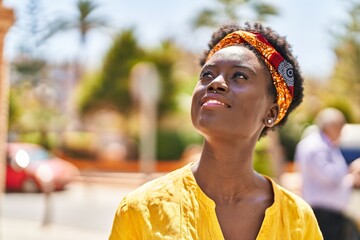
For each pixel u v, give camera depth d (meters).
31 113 31.59
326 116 6.35
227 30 2.06
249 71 1.81
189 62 28.39
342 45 31.20
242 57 1.82
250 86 1.80
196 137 25.56
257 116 1.82
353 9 30.17
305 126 23.50
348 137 18.09
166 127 26.39
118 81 29.84
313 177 6.31
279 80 1.89
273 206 1.85
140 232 1.75
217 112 1.75
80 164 26.28
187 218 1.74
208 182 1.83
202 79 1.84
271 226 1.83
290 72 1.93
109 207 15.67
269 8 24.98
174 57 27.70
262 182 1.91
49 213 11.95
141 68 12.20
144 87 12.16
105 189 20.20
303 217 1.91
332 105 26.44
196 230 1.73
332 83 32.03
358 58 31.06
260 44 1.88
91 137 28.91
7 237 10.31
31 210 14.52
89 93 30.31
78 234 10.98
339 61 31.81
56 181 18.22
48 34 35.06
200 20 27.34
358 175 6.46
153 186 1.81
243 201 1.84
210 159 1.83
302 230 1.88
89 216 13.88
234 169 1.83
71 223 12.63
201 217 1.75
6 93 6.24
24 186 17.55
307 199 6.36
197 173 1.86
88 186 20.83
